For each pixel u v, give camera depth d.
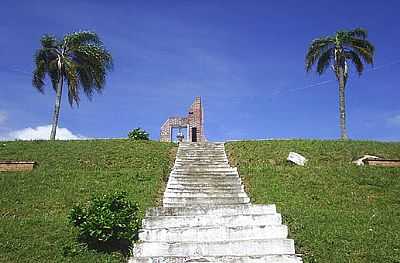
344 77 34.59
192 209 12.73
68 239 10.90
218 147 25.20
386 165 20.14
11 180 17.22
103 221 10.30
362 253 9.95
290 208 13.88
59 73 31.89
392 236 10.95
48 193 15.76
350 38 34.62
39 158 21.81
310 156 22.47
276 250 10.33
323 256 9.84
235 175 19.06
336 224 11.81
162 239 11.09
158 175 18.52
